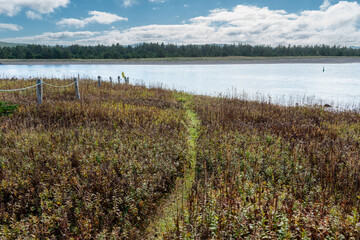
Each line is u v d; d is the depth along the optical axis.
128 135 7.17
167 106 13.39
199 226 3.57
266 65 81.81
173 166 5.70
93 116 8.99
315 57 124.75
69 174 4.71
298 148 6.79
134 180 4.68
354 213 3.56
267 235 3.28
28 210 4.12
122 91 16.17
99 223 3.86
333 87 28.17
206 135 8.00
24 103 10.37
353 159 5.81
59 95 13.09
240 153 6.42
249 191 4.41
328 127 9.33
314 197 4.54
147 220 4.27
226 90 25.66
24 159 5.42
